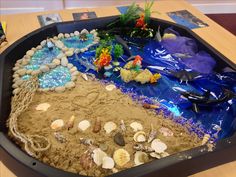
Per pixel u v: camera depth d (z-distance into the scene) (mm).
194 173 554
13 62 843
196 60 876
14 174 538
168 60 895
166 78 817
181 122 667
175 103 726
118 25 1037
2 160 550
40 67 827
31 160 512
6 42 949
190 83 800
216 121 673
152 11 1147
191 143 609
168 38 981
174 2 1289
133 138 615
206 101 704
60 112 686
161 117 680
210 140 613
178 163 519
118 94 753
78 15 1140
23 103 690
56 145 593
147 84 794
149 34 1004
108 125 648
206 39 1005
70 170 540
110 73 828
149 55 921
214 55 875
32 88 743
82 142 599
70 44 964
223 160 565
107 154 576
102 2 1878
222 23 1969
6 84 733
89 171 538
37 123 651
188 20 1132
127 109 702
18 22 1074
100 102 722
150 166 507
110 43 952
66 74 824
